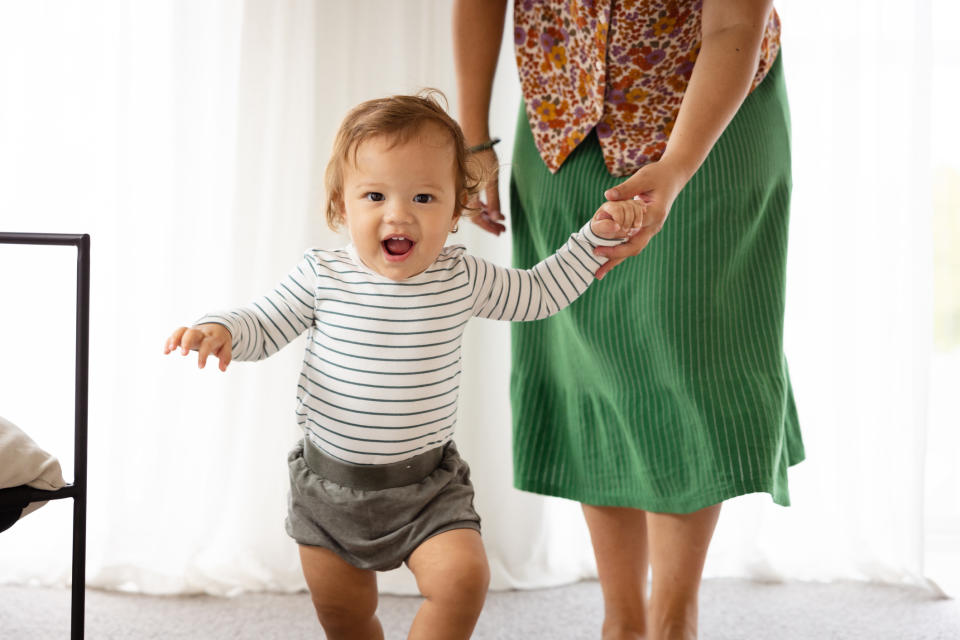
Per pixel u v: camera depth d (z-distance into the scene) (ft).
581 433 5.15
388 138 3.72
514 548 7.73
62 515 7.37
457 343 3.94
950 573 8.12
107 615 6.75
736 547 8.03
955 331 9.75
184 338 3.52
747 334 4.64
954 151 8.98
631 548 5.09
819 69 7.95
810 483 8.04
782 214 4.86
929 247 7.80
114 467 7.27
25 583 7.30
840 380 7.95
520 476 5.38
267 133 7.56
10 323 7.35
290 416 7.63
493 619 6.89
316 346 3.90
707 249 4.54
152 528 7.38
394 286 3.83
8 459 3.98
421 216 3.76
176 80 7.41
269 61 7.55
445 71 7.72
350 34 7.66
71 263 7.43
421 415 3.83
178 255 7.43
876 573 7.89
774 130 4.75
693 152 3.95
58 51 7.35
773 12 4.75
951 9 8.84
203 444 7.59
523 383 5.40
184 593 7.30
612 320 4.80
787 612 7.10
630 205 3.76
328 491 3.89
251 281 7.55
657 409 4.72
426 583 3.73
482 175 4.23
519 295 4.02
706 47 4.17
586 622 6.86
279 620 6.79
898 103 7.89
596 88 4.69
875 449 8.04
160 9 7.51
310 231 7.61
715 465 4.47
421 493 3.85
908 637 6.57
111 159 7.45
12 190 7.31
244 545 7.57
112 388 7.34
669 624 4.60
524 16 5.00
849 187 7.89
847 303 7.93
